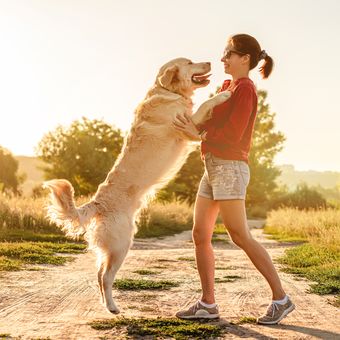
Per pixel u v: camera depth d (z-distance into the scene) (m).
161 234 17.52
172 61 5.52
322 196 44.06
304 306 5.05
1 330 4.07
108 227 4.95
